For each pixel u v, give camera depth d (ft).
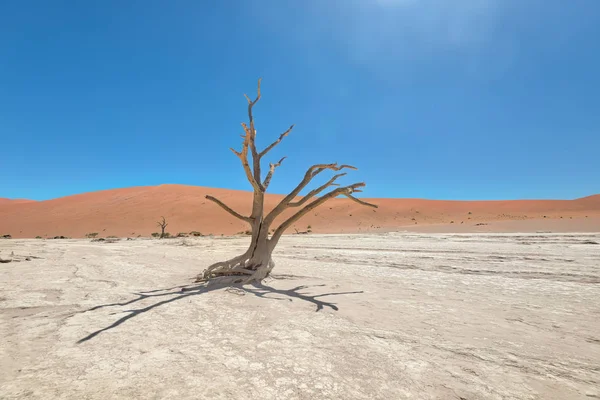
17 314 17.74
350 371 10.64
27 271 34.99
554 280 26.86
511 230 124.26
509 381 9.99
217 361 11.43
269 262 30.45
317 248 65.67
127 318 16.89
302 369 10.78
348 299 21.16
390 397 9.00
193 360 11.51
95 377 10.16
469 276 29.81
